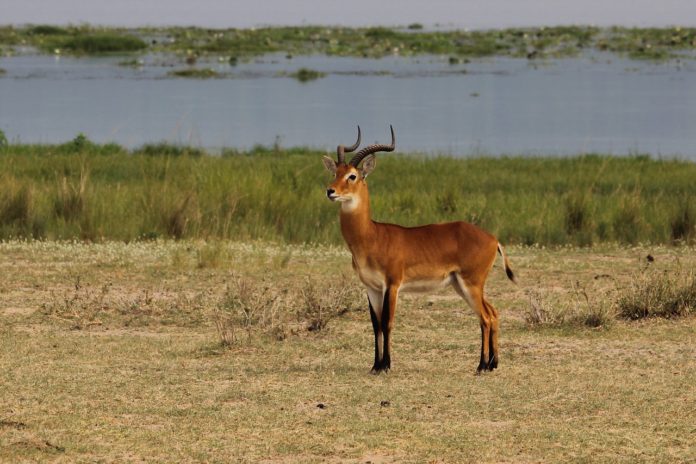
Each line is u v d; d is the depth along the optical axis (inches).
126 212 2997.0
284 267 2434.8
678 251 2726.4
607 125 6422.2
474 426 1237.7
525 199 3321.9
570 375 1492.4
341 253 2657.5
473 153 5157.5
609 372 1512.1
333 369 1533.0
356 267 1488.7
